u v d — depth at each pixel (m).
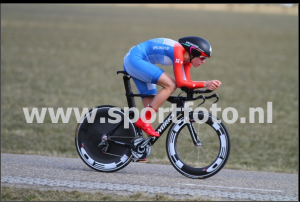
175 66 13.53
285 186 13.64
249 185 13.53
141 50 13.97
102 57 80.38
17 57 73.50
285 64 79.56
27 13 164.25
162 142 29.88
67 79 56.69
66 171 14.48
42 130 30.06
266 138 30.83
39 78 55.88
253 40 115.12
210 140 29.50
